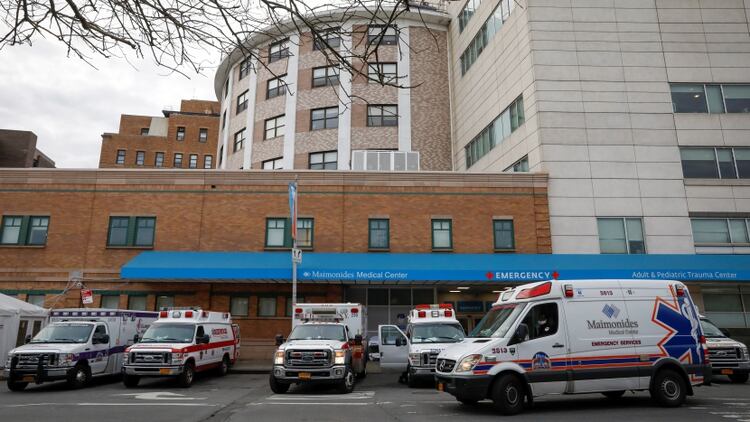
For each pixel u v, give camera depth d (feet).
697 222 79.25
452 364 33.96
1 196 77.10
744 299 76.28
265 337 74.38
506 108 90.68
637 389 34.73
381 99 109.40
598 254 75.56
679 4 86.74
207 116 230.68
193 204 77.92
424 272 68.59
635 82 83.20
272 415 32.17
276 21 16.17
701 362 36.01
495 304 38.50
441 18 116.47
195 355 52.65
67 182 77.92
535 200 78.13
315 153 107.86
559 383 33.42
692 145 81.61
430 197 78.54
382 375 63.05
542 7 85.10
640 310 36.01
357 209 78.18
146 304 75.00
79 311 55.52
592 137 80.64
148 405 36.91
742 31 86.28
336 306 56.03
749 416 30.73
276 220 78.13
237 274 68.59
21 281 74.69
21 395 43.96
